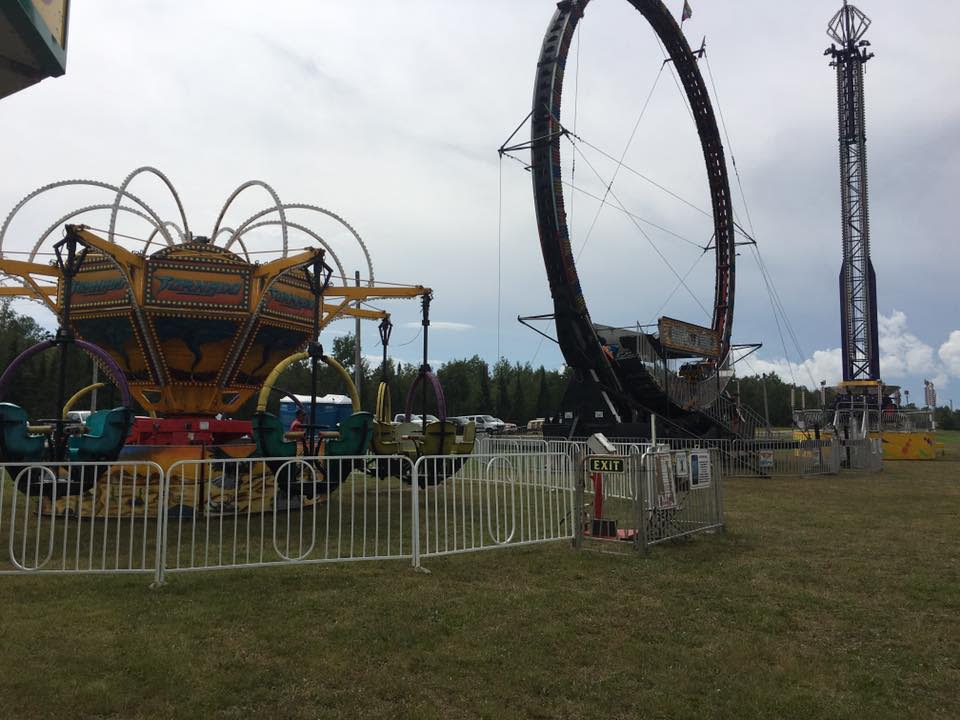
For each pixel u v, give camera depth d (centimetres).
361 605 603
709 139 3506
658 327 2500
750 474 2109
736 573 747
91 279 1268
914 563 809
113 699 405
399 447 1486
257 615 571
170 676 440
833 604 633
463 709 406
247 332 1286
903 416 3600
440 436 1369
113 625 539
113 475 1110
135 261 1188
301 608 590
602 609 609
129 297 1201
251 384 1405
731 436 2822
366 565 759
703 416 2722
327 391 6397
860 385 4422
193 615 565
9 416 927
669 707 410
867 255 4925
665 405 2523
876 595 667
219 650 490
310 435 1126
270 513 1168
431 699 418
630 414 2528
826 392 4888
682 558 820
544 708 409
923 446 3178
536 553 838
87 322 1295
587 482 1028
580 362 2369
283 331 1374
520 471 923
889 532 1028
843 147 5069
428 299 1518
